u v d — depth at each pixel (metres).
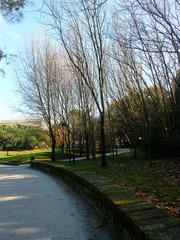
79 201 9.95
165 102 19.09
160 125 19.80
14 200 10.73
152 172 12.27
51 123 30.67
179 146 18.14
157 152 19.58
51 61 29.31
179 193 7.63
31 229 7.12
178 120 17.70
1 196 11.62
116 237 5.86
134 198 6.20
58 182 15.52
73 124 27.77
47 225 7.37
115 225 5.93
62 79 28.28
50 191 12.52
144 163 16.39
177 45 6.83
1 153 56.75
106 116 26.92
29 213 8.65
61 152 39.69
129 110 22.84
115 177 11.28
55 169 18.95
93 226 7.02
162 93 18.67
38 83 30.41
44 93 30.14
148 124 20.02
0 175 21.42
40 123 34.06
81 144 35.81
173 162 15.51
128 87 21.27
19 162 37.38
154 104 19.31
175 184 9.02
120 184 9.42
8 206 9.70
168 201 6.86
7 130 64.44
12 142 63.25
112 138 26.47
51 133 30.59
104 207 7.03
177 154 18.58
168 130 18.88
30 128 63.12
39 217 8.15
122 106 23.27
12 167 31.58
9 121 66.75
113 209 6.05
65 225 7.28
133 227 4.64
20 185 14.94
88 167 16.38
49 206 9.47
